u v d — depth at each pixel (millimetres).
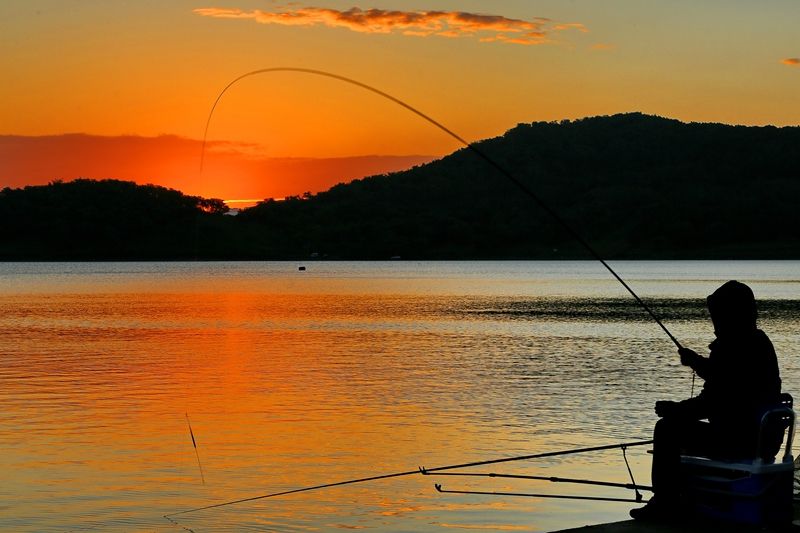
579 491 11797
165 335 38188
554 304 61156
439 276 127750
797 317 47000
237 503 11398
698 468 7199
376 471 13016
